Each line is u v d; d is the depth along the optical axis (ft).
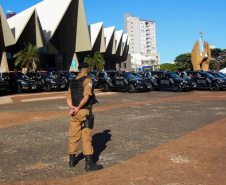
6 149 15.21
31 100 44.68
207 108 32.01
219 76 70.85
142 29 585.22
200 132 18.85
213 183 9.91
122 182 10.12
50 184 10.06
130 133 19.01
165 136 17.93
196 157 13.11
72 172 11.44
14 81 65.16
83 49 148.36
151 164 12.21
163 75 66.39
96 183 10.07
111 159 13.15
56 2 147.64
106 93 59.98
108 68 219.82
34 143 16.52
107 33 200.44
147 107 33.99
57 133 19.29
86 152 11.53
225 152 13.87
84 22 143.02
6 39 112.16
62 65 150.10
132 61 402.31
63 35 148.05
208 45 138.51
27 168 12.01
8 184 10.11
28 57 104.78
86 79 11.85
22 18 122.93
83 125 11.69
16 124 22.89
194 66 144.05
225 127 20.38
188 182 10.05
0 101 43.60
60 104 38.47
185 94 55.72
